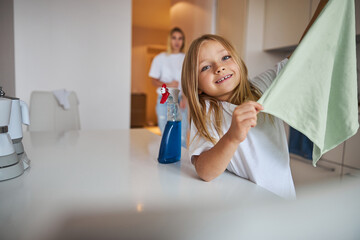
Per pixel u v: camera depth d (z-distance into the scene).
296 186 0.56
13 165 0.60
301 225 0.38
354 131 0.52
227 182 0.59
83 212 0.43
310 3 2.01
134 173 0.65
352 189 0.51
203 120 0.64
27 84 2.61
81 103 2.82
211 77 0.64
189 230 0.37
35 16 2.57
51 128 1.65
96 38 2.81
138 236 0.35
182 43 2.83
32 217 0.41
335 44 0.49
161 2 5.10
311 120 0.49
